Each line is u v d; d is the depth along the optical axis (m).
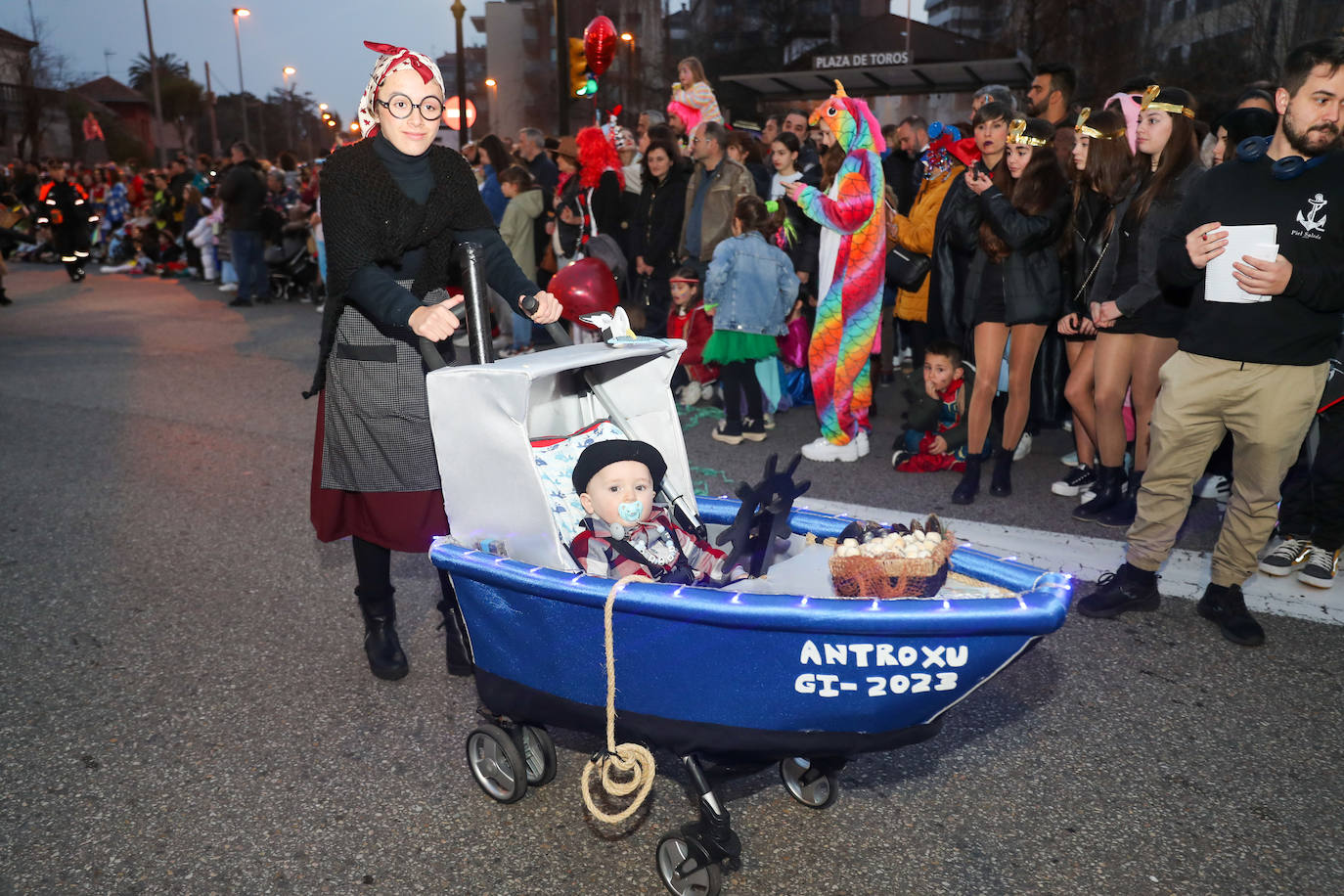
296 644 3.80
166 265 17.88
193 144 81.31
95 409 7.60
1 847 2.62
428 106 2.93
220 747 3.09
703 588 2.09
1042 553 4.54
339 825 2.71
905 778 2.90
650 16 46.69
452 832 2.67
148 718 3.27
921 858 2.55
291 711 3.31
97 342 10.53
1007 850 2.58
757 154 8.83
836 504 5.25
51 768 2.98
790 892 2.42
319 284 13.59
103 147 62.28
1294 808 2.73
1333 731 3.11
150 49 40.78
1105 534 4.79
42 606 4.13
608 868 2.52
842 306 5.81
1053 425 6.61
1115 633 3.78
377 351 3.10
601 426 2.82
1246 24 25.83
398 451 3.16
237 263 13.30
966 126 6.79
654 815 2.74
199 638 3.85
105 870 2.53
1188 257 3.48
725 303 6.16
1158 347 4.61
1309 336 3.34
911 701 2.07
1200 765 2.94
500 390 2.37
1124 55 27.56
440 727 3.21
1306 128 3.17
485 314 2.67
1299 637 3.72
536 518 2.44
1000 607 1.96
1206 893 2.41
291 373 8.91
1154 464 3.73
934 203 6.56
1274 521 3.60
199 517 5.20
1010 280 5.06
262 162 16.11
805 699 2.09
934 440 5.81
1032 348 5.14
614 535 2.50
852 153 5.61
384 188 2.91
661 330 7.94
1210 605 3.84
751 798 2.82
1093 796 2.80
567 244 8.67
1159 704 3.27
